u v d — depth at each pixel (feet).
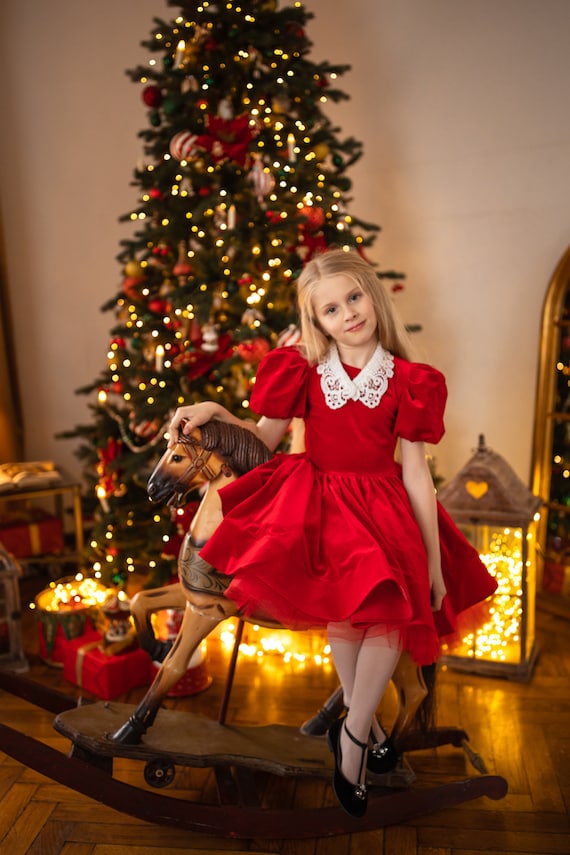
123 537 10.54
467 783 7.01
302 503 5.81
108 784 6.58
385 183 13.03
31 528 12.25
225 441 6.54
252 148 9.70
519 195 11.96
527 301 12.15
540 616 11.41
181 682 9.12
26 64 13.39
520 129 11.80
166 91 10.28
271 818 6.64
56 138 13.67
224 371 9.66
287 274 9.93
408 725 6.83
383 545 5.64
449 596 6.49
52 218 13.88
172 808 6.65
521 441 12.57
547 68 11.47
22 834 6.85
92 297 14.30
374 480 6.06
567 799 7.30
